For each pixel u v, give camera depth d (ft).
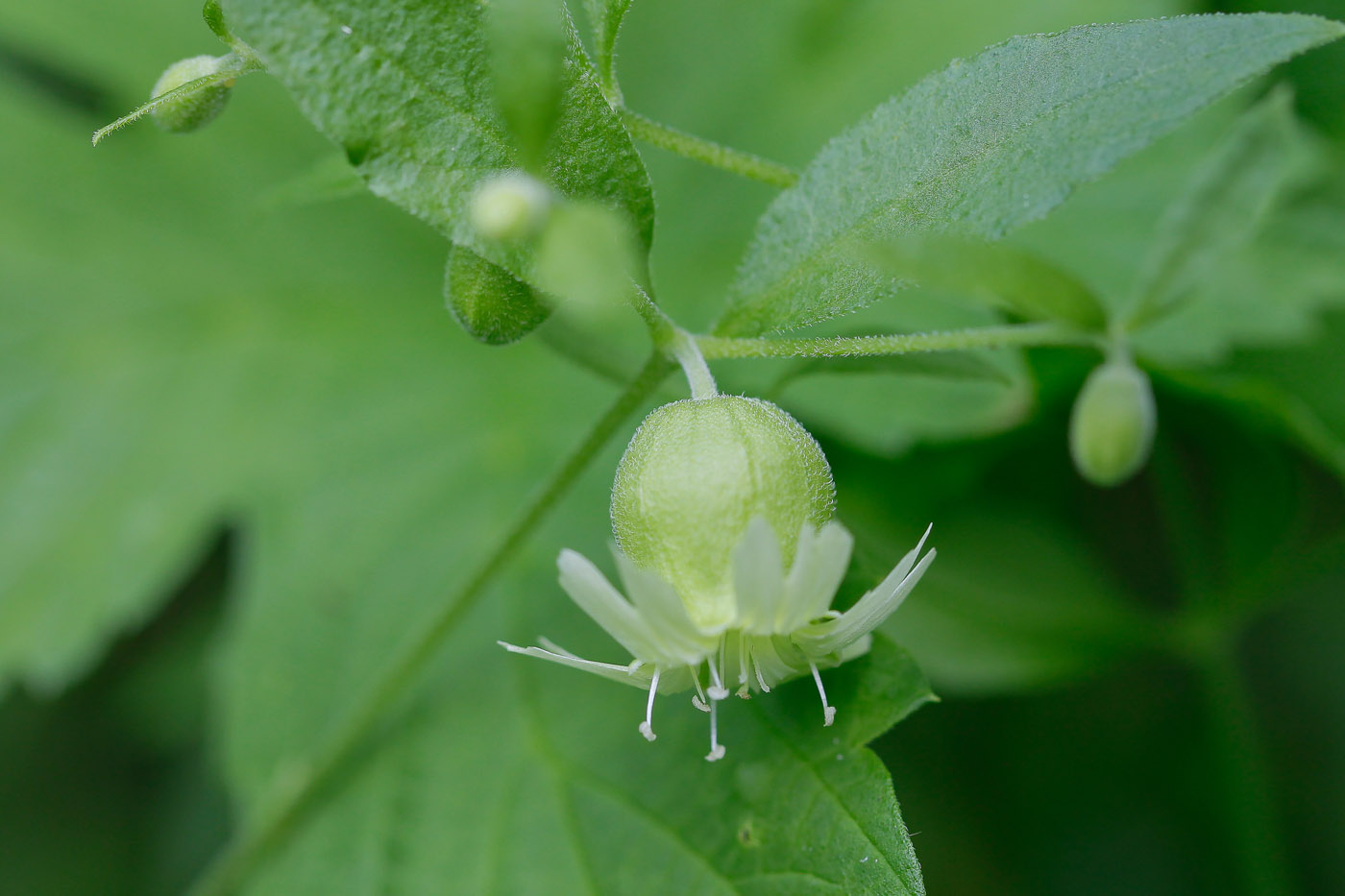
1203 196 0.60
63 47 0.86
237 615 0.71
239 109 0.89
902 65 0.82
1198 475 0.70
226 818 0.72
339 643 0.69
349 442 0.77
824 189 0.56
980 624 0.68
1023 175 0.55
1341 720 0.70
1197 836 0.69
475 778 0.64
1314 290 0.70
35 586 0.74
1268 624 0.72
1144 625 0.69
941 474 0.70
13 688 0.77
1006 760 0.70
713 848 0.59
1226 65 0.54
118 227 0.86
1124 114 0.54
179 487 0.77
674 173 0.86
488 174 0.54
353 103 0.54
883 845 0.57
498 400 0.77
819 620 0.56
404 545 0.71
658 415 0.56
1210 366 0.69
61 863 0.74
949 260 0.55
